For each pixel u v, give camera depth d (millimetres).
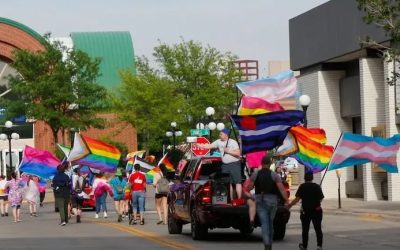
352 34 38062
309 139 28297
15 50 62719
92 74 61625
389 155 26328
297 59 44250
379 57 38125
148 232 26438
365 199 38125
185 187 23688
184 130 67250
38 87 59312
